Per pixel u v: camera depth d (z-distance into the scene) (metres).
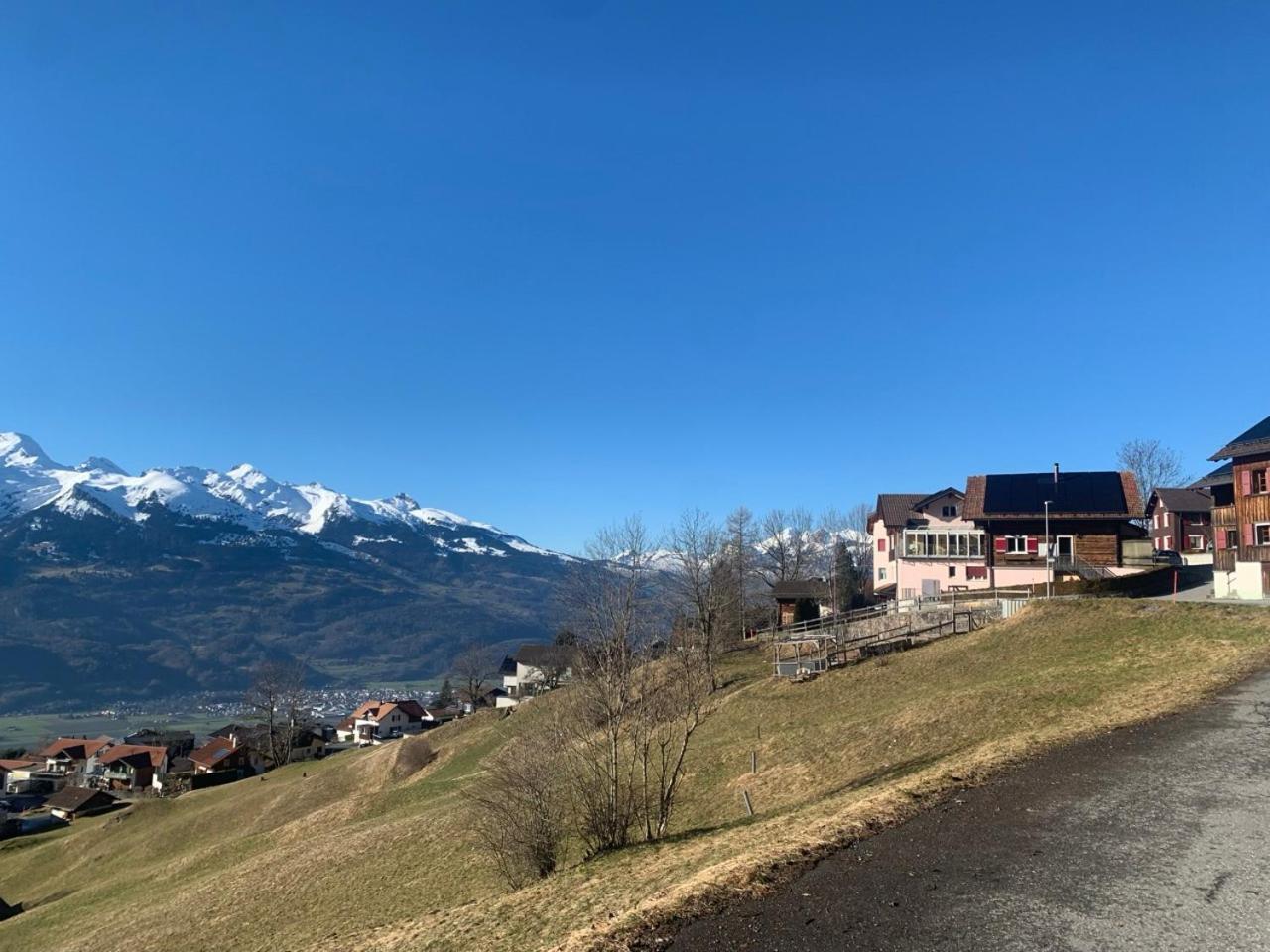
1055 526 60.41
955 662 38.06
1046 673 29.55
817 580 85.12
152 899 38.59
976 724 24.91
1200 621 33.50
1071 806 12.46
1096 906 8.83
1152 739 16.41
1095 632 35.91
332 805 50.78
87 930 36.28
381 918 25.22
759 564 97.25
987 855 10.59
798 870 10.52
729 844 14.80
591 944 8.96
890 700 35.25
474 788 33.47
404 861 31.50
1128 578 49.75
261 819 57.84
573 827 23.28
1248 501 43.19
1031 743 16.78
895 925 8.66
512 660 122.38
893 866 10.41
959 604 53.06
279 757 111.38
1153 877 9.59
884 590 79.50
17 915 46.75
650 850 17.22
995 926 8.47
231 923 30.23
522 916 13.67
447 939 13.55
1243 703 19.09
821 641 51.19
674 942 8.76
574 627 32.66
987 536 61.94
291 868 35.69
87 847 62.78
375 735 130.62
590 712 26.53
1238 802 12.27
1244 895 8.95
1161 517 78.06
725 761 30.77
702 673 39.47
